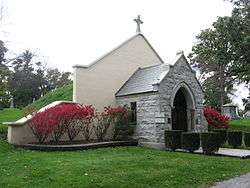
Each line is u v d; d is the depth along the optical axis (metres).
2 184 10.03
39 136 18.42
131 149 18.30
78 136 20.92
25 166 12.41
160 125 19.38
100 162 12.80
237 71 31.06
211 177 11.42
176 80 20.86
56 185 9.77
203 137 16.86
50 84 70.00
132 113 21.48
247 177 11.55
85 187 9.61
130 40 25.41
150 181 10.48
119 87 23.97
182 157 15.20
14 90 59.72
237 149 19.28
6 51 44.94
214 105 45.03
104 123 21.03
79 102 21.78
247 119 39.84
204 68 44.28
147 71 23.58
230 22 26.34
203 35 33.19
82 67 22.30
